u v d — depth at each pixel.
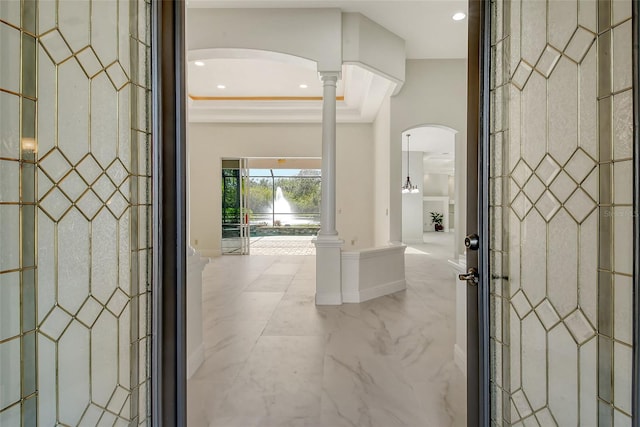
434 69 5.34
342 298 3.91
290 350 2.59
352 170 7.75
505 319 1.14
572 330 0.85
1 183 0.67
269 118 7.33
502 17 1.15
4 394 0.68
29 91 0.73
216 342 2.75
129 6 1.04
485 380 1.21
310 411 1.82
